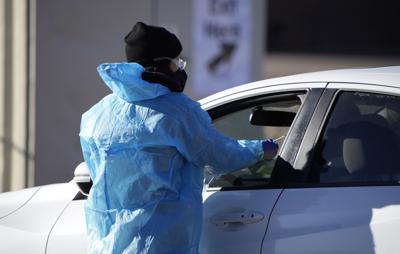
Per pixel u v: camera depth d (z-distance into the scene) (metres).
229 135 12.46
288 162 10.81
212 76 26.67
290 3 93.94
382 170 10.16
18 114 24.22
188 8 26.09
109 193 10.54
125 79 10.31
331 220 9.91
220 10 26.56
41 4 24.00
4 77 24.25
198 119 10.52
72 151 24.56
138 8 25.17
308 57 79.00
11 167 24.39
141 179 10.38
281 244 10.14
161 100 10.48
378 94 10.48
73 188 12.70
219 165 10.64
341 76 11.04
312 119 10.91
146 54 10.70
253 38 27.05
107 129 10.58
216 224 10.88
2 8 24.12
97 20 24.72
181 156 10.51
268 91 11.71
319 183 10.45
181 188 10.49
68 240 11.93
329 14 94.62
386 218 9.53
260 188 10.88
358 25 94.56
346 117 10.71
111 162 10.48
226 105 12.12
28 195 13.05
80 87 24.58
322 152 10.66
